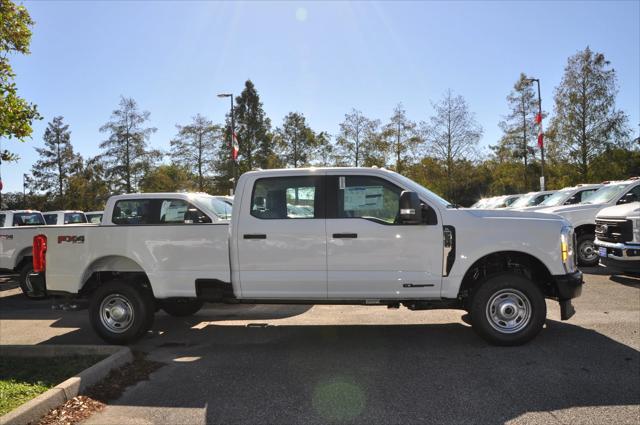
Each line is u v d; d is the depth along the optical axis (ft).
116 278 22.50
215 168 156.87
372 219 19.63
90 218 74.49
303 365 18.13
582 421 12.87
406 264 19.35
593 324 22.54
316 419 13.42
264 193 20.40
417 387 15.51
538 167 139.54
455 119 128.98
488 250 19.13
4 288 41.34
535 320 19.12
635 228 30.81
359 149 137.28
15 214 48.88
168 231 20.80
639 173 144.46
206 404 14.71
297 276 19.80
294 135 159.63
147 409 14.46
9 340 23.57
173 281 20.74
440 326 23.44
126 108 157.58
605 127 120.26
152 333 23.70
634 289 30.76
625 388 15.01
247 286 20.21
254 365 18.30
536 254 19.17
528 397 14.47
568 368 16.81
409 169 133.80
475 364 17.51
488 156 162.09
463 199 167.94
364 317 25.94
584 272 37.81
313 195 20.11
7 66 24.79
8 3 24.79
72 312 30.45
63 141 187.32
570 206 41.11
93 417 14.01
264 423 13.29
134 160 156.97
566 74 124.88
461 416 13.34
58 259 22.07
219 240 20.35
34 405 13.82
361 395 14.99
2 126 20.75
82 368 17.38
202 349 20.72
